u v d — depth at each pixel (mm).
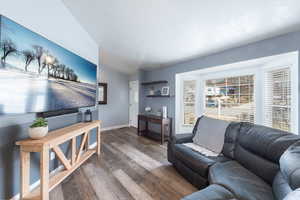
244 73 2916
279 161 1178
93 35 2990
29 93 1558
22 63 1471
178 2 1698
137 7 1937
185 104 4016
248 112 2865
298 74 1945
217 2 1593
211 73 3539
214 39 2412
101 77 4930
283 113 2256
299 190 720
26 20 1564
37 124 1528
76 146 2641
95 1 1975
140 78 5078
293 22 1762
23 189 1461
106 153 3004
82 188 1832
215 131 2201
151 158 2768
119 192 1761
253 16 1736
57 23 2074
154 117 4016
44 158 1429
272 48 2158
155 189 1825
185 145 2332
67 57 2234
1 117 1365
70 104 2314
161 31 2424
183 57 3424
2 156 1376
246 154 1633
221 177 1405
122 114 5648
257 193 1164
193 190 1809
